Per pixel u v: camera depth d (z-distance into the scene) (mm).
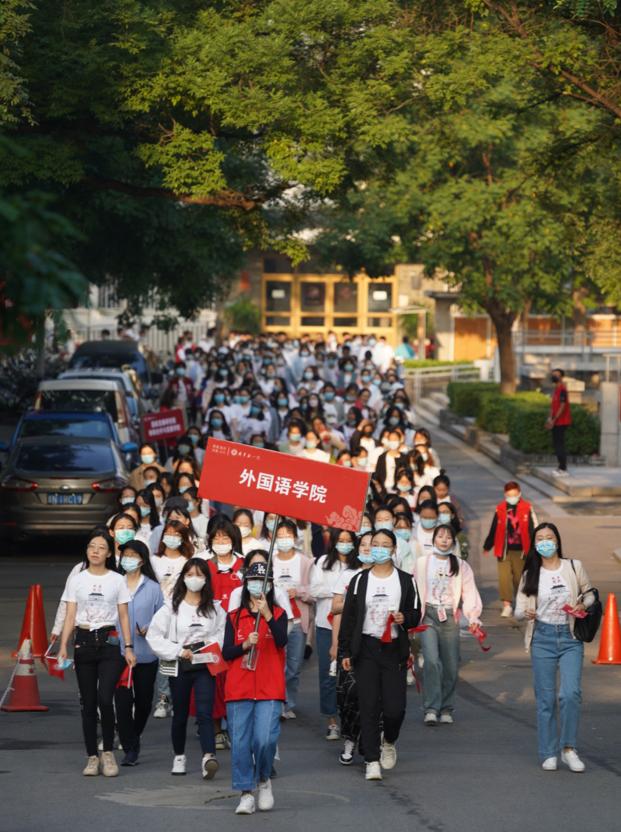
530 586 25812
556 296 106500
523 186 86062
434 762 26219
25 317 11695
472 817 21938
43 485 52062
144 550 25859
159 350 162625
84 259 79812
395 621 24891
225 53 50375
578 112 81500
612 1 44344
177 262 85000
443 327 157000
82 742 27750
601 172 72250
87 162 59219
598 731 29047
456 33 52062
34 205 11734
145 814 22078
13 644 38188
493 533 45125
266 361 95625
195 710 25406
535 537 25859
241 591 23000
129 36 49625
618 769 25547
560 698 25531
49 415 58500
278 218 90750
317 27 52250
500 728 29781
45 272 11430
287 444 54656
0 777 24641
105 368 88125
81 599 25156
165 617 24781
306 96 52344
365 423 55688
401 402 70062
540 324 145625
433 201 88625
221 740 27750
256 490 25125
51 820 21594
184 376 91125
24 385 95938
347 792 23781
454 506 40281
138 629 25719
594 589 25812
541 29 49562
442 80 51500
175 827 21234
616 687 34000
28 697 30938
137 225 79562
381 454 49500
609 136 53625
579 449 79938
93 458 53469
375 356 113688
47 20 49562
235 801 23125
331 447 60312
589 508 68125
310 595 30266
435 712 30016
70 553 55281
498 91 82312
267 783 22594
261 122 50156
